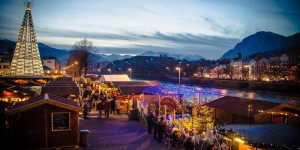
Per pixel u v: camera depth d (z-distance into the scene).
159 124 18.55
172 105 21.83
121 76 45.62
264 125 12.77
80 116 27.14
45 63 122.31
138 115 25.84
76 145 17.02
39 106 16.27
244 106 22.75
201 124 22.02
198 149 15.84
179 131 18.27
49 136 16.48
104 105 27.16
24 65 64.88
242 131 12.14
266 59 144.88
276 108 20.81
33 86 37.34
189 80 163.88
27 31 66.12
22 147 16.05
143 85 34.44
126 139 19.20
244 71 159.88
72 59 117.75
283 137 11.43
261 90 106.31
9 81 37.34
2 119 17.94
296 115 20.30
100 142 18.36
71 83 34.62
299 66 123.56
